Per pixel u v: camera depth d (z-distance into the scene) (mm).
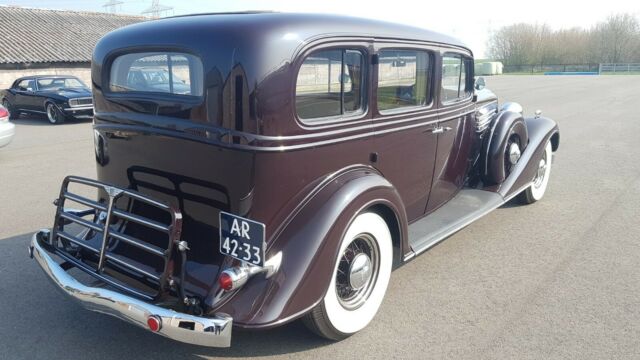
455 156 4496
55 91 14562
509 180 5062
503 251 4555
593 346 3090
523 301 3652
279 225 2785
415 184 3930
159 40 2883
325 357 3012
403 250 3436
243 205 2691
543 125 5688
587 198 6137
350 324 3135
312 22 2883
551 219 5391
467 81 4621
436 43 3902
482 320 3402
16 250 4613
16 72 21703
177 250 2893
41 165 8312
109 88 3260
